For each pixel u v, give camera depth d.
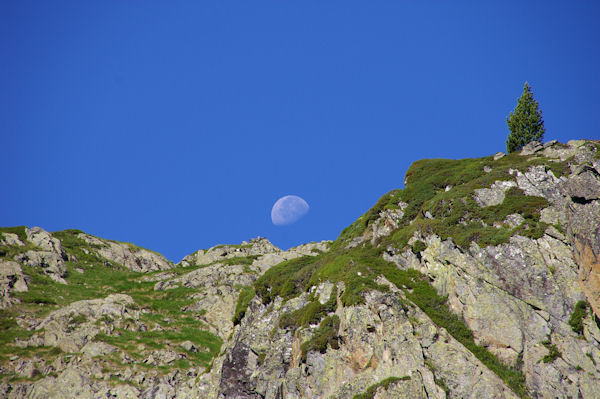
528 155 73.75
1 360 78.94
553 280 54.56
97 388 74.31
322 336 57.84
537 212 60.34
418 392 49.28
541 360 51.16
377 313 56.34
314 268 71.44
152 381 76.38
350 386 52.41
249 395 59.97
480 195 66.38
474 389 49.84
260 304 72.12
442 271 60.31
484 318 55.34
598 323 50.53
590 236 53.00
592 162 61.56
